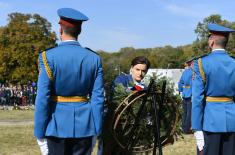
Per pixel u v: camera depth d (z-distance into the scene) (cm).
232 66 538
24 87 3112
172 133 557
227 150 543
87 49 483
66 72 464
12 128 1490
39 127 458
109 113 541
